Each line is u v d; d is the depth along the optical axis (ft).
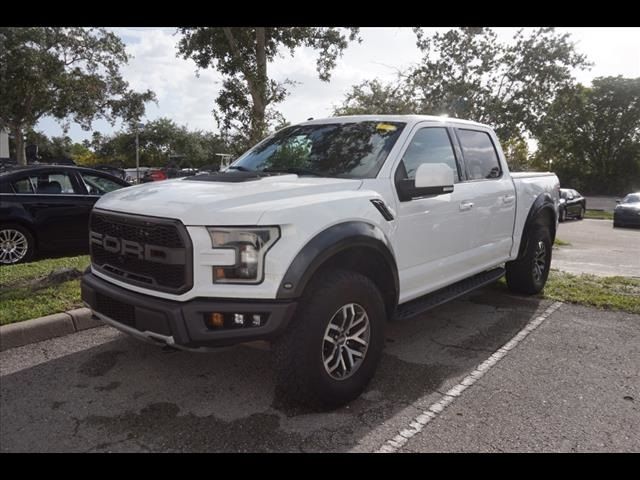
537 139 50.57
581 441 9.68
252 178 11.87
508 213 17.56
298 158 13.83
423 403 11.10
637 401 11.31
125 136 226.79
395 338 15.30
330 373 10.43
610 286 21.88
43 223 24.14
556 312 18.13
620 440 9.73
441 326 16.47
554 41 47.01
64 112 83.05
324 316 9.92
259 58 36.40
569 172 182.70
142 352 13.56
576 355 14.01
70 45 79.61
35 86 74.79
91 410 10.52
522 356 13.91
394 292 12.03
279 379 9.98
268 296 9.44
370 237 10.78
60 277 18.26
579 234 58.70
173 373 12.32
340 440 9.57
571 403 11.19
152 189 11.60
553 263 31.55
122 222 10.57
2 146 107.24
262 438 9.58
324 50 43.93
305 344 9.77
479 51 47.16
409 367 13.07
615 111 173.99
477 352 14.19
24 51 73.20
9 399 10.93
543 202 19.42
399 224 12.35
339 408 10.75
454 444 9.52
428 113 47.70
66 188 25.21
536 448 9.43
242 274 9.49
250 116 33.24
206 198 9.95
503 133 47.57
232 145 33.12
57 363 12.82
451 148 15.21
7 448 9.14
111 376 12.12
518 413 10.71
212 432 9.75
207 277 9.48
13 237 23.49
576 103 52.85
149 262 10.13
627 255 36.52
